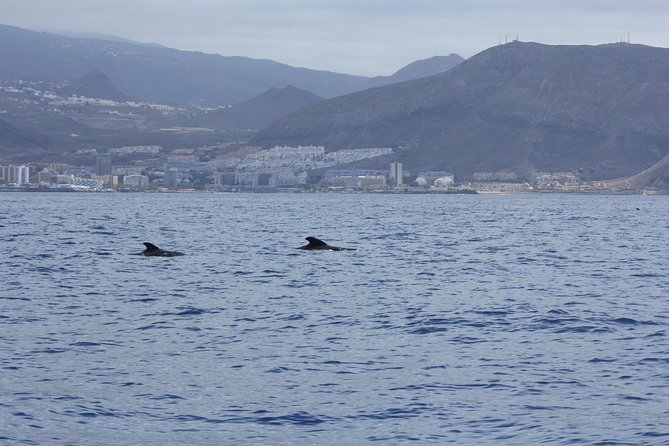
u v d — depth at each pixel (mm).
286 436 33594
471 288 71500
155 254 97188
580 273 84500
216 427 34469
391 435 33656
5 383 39594
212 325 53406
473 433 33844
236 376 41156
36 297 64625
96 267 85312
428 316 56625
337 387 39500
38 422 34688
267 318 56000
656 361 44094
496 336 50281
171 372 41750
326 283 74062
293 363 43625
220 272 81625
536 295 67312
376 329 52250
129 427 34375
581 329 52438
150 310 58969
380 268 86500
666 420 34906
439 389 39219
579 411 36156
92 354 45188
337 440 33219
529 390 39062
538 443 32750
